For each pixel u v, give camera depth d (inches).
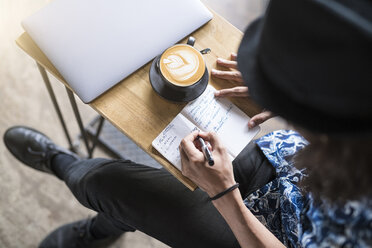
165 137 32.4
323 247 24.9
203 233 36.6
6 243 55.9
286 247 33.9
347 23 16.0
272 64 20.8
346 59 17.0
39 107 62.1
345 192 22.6
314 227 25.7
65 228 56.3
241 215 31.6
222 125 33.5
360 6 16.8
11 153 56.2
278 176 37.0
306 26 17.6
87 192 39.6
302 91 19.9
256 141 39.9
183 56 32.2
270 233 32.3
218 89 34.7
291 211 33.9
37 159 54.7
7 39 63.0
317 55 18.0
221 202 32.0
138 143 32.4
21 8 63.8
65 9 33.3
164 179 38.6
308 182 29.3
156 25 34.5
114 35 33.5
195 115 33.3
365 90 17.3
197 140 32.4
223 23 36.6
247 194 38.0
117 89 33.3
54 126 62.0
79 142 62.0
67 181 44.7
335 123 19.5
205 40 35.8
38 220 57.7
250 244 31.6
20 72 62.7
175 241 37.4
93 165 41.9
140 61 33.7
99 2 33.9
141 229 38.6
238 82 35.1
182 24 35.0
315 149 22.4
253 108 34.4
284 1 18.2
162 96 32.9
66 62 32.5
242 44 24.8
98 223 51.1
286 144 38.5
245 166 39.0
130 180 38.4
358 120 18.9
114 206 38.4
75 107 44.2
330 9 16.3
